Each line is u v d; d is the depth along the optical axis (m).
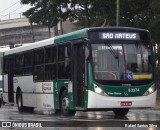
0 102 35.75
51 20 47.81
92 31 20.19
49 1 46.62
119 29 20.47
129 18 41.25
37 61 25.67
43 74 24.66
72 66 21.22
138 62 20.39
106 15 40.50
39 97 25.23
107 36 20.27
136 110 29.69
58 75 22.75
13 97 29.95
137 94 20.16
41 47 25.14
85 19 45.88
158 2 37.59
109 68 20.03
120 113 23.02
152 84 20.48
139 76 20.25
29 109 28.48
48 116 22.72
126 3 40.25
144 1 40.66
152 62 20.66
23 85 27.92
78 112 27.38
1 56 34.22
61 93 22.64
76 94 21.08
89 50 19.94
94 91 19.78
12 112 27.52
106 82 19.86
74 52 21.27
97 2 40.97
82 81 20.48
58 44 22.92
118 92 19.94
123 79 20.03
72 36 21.47
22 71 28.14
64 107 22.23
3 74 31.98
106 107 19.84
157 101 36.34
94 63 19.94
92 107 19.83
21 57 28.45
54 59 23.31
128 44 20.44
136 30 20.67
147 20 39.91
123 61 20.19
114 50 20.22
